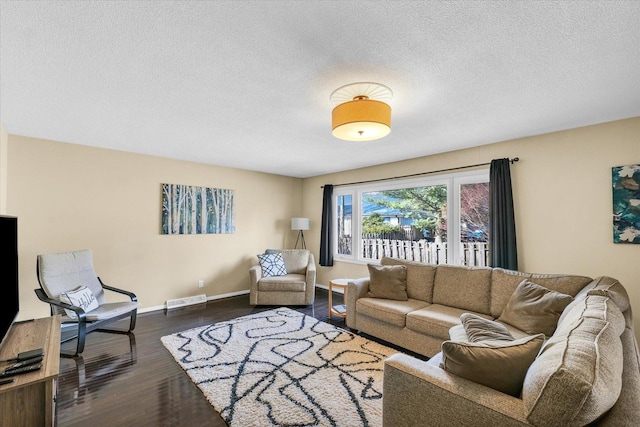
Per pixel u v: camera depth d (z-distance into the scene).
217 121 2.71
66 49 1.59
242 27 1.40
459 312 2.75
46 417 1.33
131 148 3.74
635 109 2.38
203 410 1.93
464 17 1.33
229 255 4.97
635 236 2.50
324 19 1.35
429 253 4.12
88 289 3.04
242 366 2.49
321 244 5.46
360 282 3.38
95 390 2.13
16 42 1.51
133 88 2.06
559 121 2.67
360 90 2.04
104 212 3.73
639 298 2.49
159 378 2.31
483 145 3.50
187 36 1.48
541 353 1.12
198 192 4.59
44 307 3.30
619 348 1.04
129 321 3.65
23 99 2.24
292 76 1.88
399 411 1.29
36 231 3.28
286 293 4.35
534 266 3.07
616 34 1.43
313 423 1.79
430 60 1.69
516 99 2.21
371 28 1.41
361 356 2.70
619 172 2.60
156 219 4.17
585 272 2.77
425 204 4.19
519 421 0.95
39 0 1.22
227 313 4.00
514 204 3.22
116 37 1.48
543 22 1.35
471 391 1.11
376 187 4.77
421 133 3.04
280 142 3.43
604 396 0.81
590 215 2.75
